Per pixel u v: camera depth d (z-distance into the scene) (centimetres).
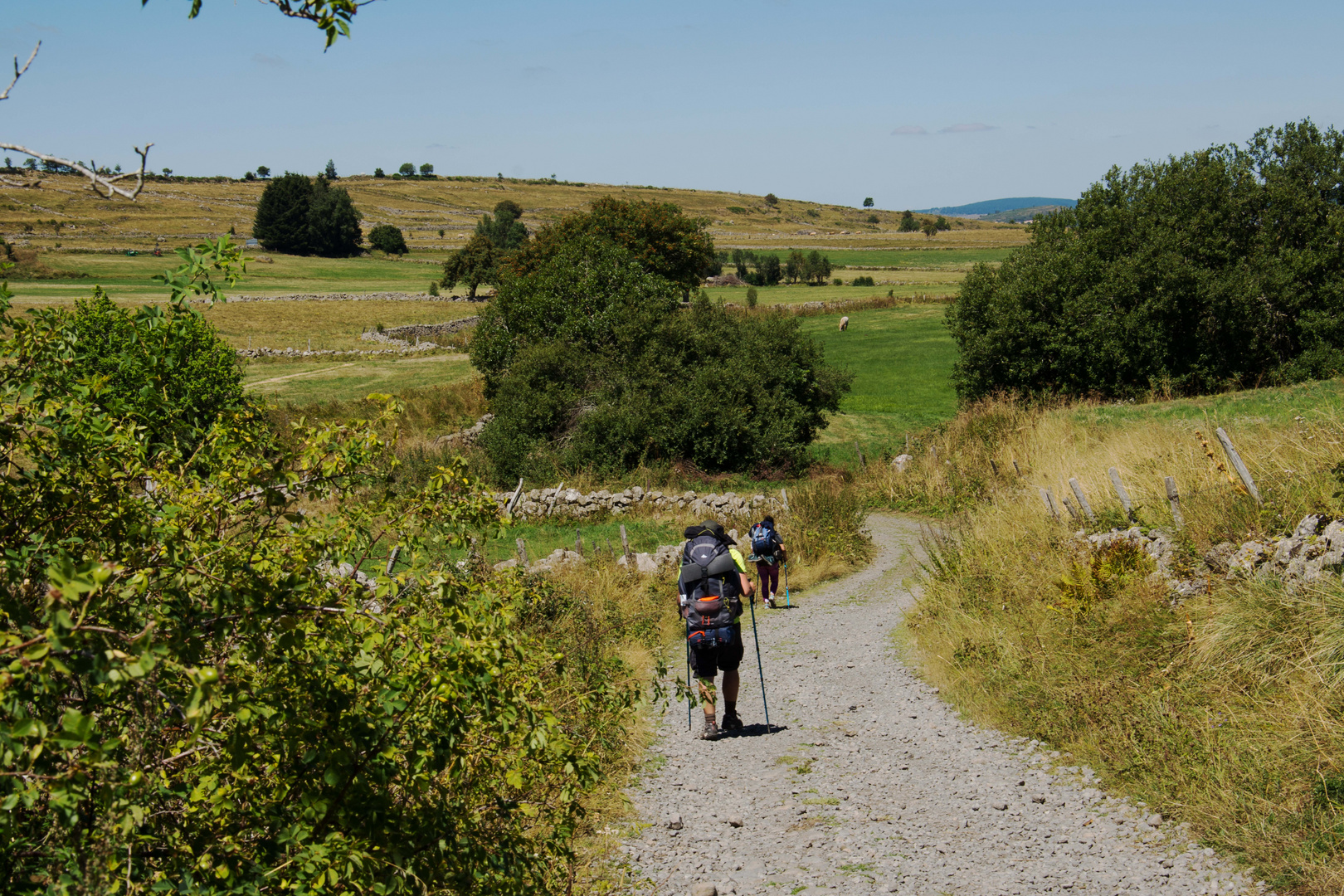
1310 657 579
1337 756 501
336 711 281
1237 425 1503
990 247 17688
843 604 1385
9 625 237
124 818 226
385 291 9875
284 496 308
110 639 219
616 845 519
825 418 3806
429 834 303
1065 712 691
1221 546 782
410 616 308
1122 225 3388
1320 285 3038
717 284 10912
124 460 298
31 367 317
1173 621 738
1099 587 860
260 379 4466
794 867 487
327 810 275
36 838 258
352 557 335
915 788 609
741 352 3431
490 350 3609
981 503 1895
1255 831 480
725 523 2173
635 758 679
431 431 3362
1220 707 607
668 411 3109
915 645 1025
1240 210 3172
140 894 249
